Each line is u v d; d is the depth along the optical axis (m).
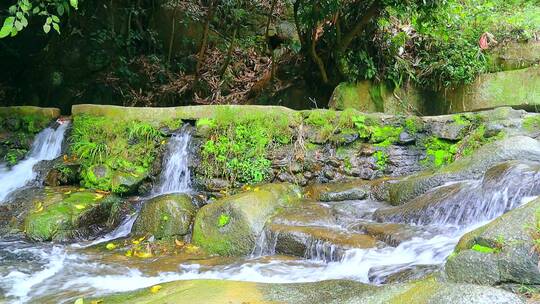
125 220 5.63
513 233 2.94
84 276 4.27
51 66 9.75
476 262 2.89
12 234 5.32
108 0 9.84
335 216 5.02
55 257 4.76
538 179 4.00
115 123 6.59
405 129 6.13
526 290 2.70
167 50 10.10
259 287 3.41
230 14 10.23
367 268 3.81
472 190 4.39
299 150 6.19
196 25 10.09
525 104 6.75
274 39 10.21
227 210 4.95
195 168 6.25
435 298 2.56
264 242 4.70
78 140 6.61
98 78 9.80
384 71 7.51
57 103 9.74
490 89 7.02
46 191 5.98
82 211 5.47
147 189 6.25
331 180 6.06
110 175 6.14
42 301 3.73
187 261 4.61
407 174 5.93
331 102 7.56
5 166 6.75
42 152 6.95
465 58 7.13
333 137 6.18
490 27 7.32
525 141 4.91
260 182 6.11
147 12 10.15
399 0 6.96
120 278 4.21
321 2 7.25
